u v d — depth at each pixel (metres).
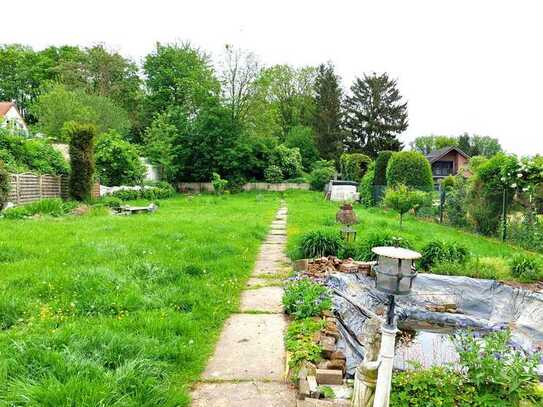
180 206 19.09
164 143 29.91
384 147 45.97
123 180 23.11
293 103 46.88
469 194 11.83
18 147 15.41
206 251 7.34
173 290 4.98
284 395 2.92
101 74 39.66
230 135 32.84
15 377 2.64
